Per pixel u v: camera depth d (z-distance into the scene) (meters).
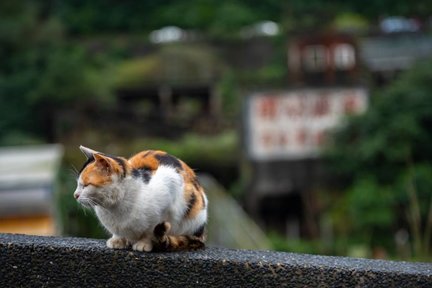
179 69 35.00
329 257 4.90
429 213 21.50
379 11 38.66
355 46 26.27
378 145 22.27
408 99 22.78
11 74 32.16
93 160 4.48
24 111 30.86
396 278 4.64
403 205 21.88
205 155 28.19
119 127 31.06
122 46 37.00
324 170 23.70
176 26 39.31
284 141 23.84
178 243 4.71
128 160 4.60
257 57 36.03
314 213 23.53
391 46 33.81
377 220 21.64
